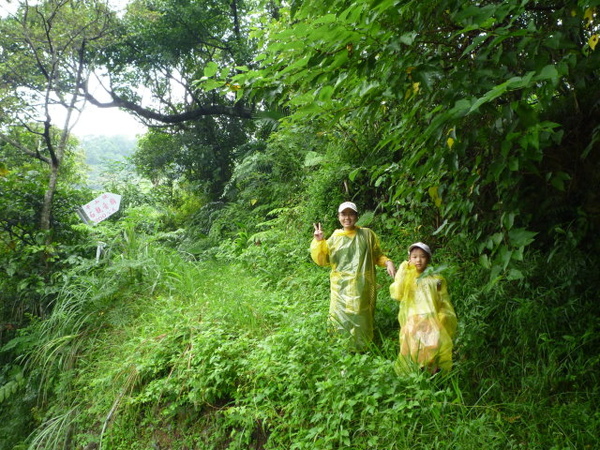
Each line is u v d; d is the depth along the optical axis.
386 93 3.23
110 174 16.12
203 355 4.60
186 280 7.00
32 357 6.81
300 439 3.57
